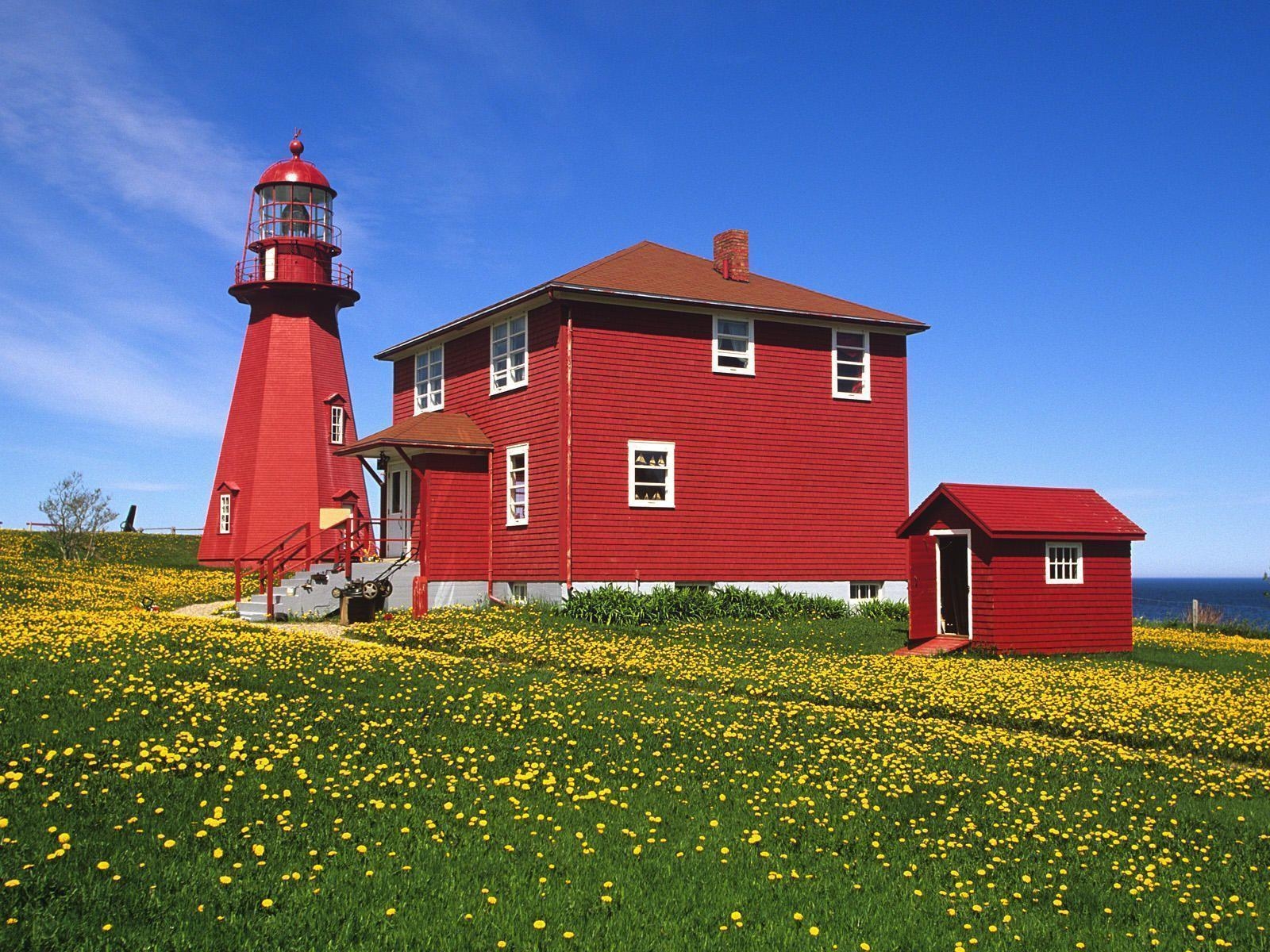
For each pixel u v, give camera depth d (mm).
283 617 24688
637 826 8461
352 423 42094
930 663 19000
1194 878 7883
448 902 6645
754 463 27875
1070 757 11828
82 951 5684
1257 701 15977
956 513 21328
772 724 12914
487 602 27625
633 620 23219
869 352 29875
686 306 26812
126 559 45000
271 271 41094
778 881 7352
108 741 9836
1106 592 22109
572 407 25484
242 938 5965
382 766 9820
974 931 6648
